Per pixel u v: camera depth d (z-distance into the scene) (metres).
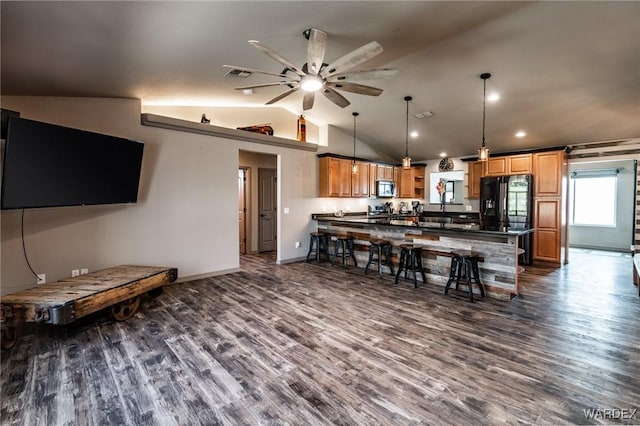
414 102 5.09
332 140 6.62
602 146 5.64
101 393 1.97
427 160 8.09
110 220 3.93
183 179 4.56
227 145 5.04
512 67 3.80
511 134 5.75
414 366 2.30
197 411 1.81
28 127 2.77
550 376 2.16
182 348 2.56
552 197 5.75
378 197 7.63
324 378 2.15
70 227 3.63
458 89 4.49
